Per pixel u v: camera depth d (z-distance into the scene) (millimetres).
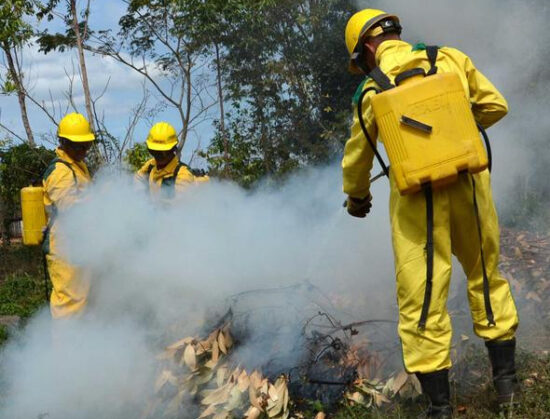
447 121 2785
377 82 2936
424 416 3023
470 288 3111
